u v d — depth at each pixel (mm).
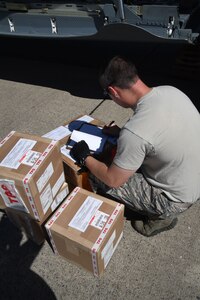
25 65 4582
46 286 2221
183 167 1939
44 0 3438
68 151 2377
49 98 3898
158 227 2377
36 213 2109
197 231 2463
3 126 3527
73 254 2152
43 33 3463
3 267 2342
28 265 2336
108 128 2512
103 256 2082
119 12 2984
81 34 3268
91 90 3977
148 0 3416
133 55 4586
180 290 2146
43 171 2018
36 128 3475
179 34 2906
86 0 3303
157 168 2000
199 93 3777
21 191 1976
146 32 2875
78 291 2182
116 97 1932
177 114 1820
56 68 4465
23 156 2041
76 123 2662
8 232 2543
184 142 1854
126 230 2490
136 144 1783
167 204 2104
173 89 1912
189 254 2328
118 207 2113
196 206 2625
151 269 2264
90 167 2162
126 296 2141
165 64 4328
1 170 1968
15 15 3492
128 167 1880
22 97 3957
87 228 2016
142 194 2176
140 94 1859
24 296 2188
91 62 4539
